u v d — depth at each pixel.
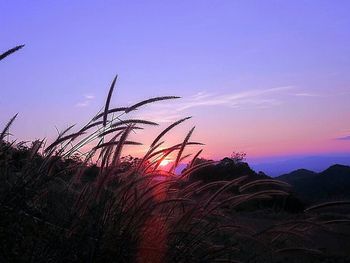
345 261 8.08
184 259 3.84
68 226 3.61
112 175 3.91
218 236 4.31
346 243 9.22
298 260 6.46
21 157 4.34
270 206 15.60
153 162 4.27
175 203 4.18
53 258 3.49
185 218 3.98
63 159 4.11
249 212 13.52
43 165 3.84
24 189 3.54
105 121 3.95
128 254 3.66
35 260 3.42
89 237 3.62
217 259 4.11
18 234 3.46
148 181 4.13
